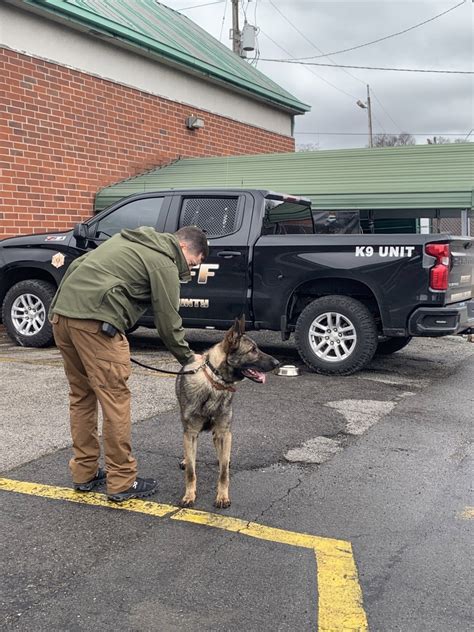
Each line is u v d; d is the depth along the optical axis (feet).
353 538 11.75
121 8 48.93
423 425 18.56
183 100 47.91
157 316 12.76
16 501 13.07
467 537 11.83
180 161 45.80
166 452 16.02
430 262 22.44
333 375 24.45
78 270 12.91
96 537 11.63
